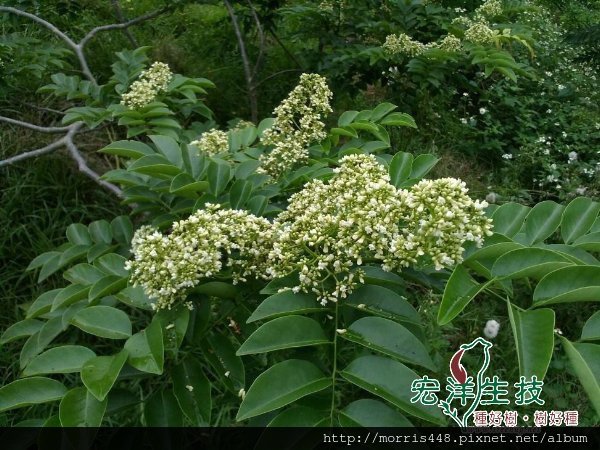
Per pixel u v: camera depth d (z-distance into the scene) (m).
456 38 4.67
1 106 4.66
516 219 1.93
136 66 3.76
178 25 6.31
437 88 4.74
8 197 3.97
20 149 4.28
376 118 2.95
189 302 1.82
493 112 5.93
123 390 1.71
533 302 1.42
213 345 1.86
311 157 2.99
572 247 1.83
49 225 3.92
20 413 2.99
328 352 1.61
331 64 4.79
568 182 4.93
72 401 1.49
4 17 4.35
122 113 3.11
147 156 2.29
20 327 2.37
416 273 1.84
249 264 1.91
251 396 1.37
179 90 3.55
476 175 5.16
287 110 2.87
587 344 1.31
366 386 1.41
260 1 5.11
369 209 1.69
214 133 2.99
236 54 5.77
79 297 2.07
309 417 1.37
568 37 6.58
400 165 2.16
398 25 5.19
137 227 3.98
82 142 4.58
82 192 4.14
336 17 5.17
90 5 5.93
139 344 1.62
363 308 1.66
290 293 1.66
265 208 2.32
